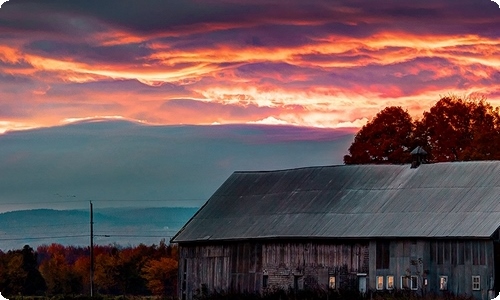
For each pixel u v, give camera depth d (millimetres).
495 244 110438
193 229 136625
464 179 119812
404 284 115062
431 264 113125
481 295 109375
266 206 133000
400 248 116000
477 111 164500
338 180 130750
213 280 133750
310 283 123562
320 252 123062
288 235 125188
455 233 111625
